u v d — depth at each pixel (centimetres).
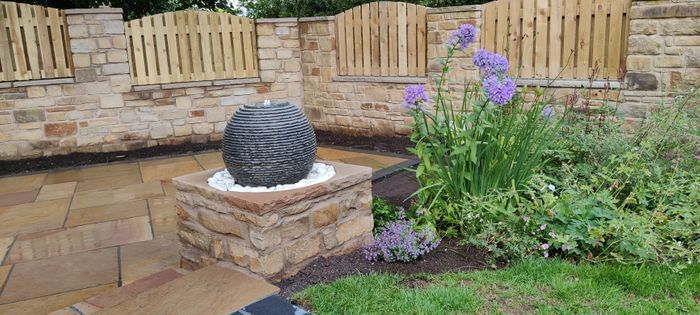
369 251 302
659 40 483
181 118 710
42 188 523
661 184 347
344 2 900
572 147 407
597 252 299
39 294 285
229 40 724
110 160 641
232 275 265
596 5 523
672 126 388
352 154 632
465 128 347
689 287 254
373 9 687
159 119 697
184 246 312
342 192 299
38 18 616
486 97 324
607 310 234
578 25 540
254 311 230
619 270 269
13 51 612
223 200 271
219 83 720
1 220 424
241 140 276
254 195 266
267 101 296
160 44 684
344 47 731
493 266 288
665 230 300
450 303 240
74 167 609
